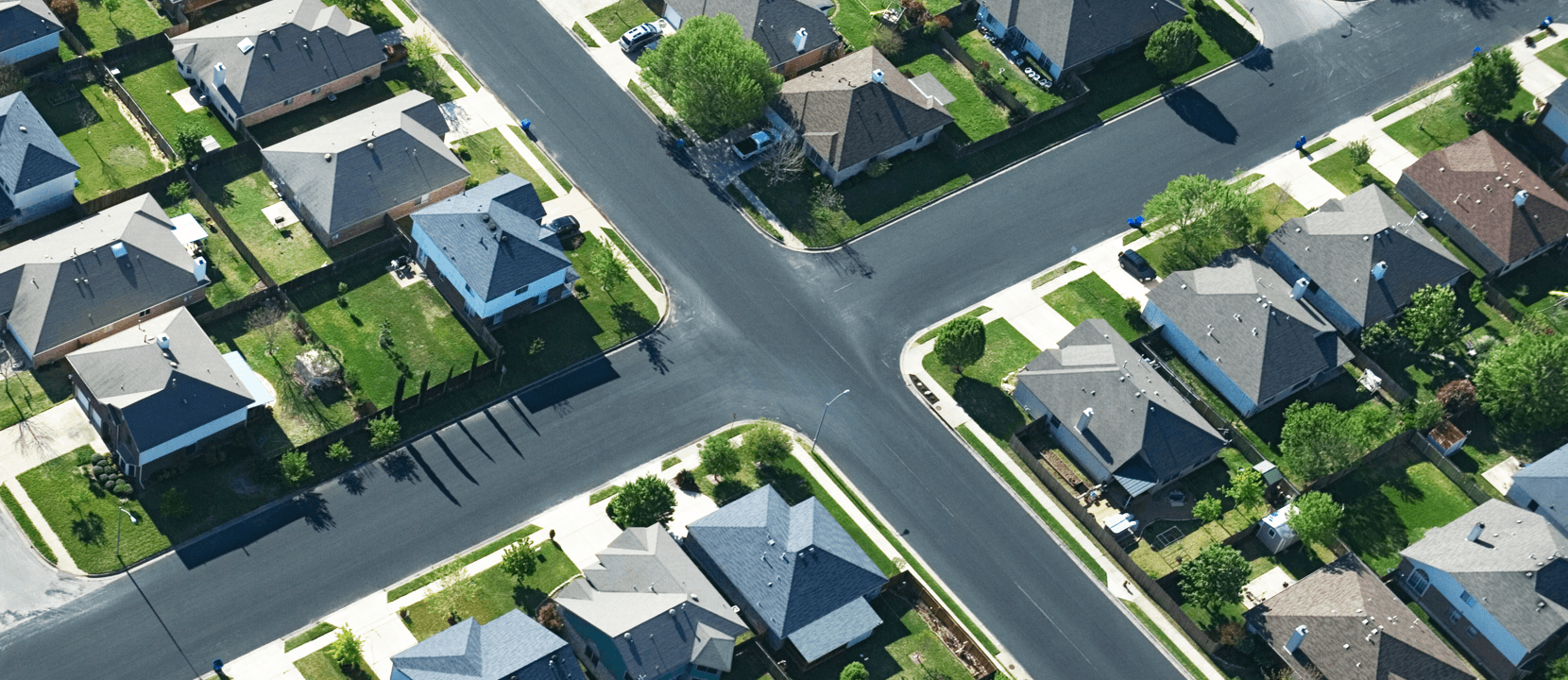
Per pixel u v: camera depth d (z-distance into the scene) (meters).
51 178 163.25
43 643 136.25
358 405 154.50
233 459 149.62
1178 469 156.25
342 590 142.50
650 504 145.88
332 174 166.25
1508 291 179.62
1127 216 182.50
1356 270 173.50
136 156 172.00
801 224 176.75
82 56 178.62
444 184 171.62
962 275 174.62
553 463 153.62
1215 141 191.00
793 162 177.62
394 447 152.75
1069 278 175.50
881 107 182.12
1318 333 167.50
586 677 136.75
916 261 175.25
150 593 140.25
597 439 156.00
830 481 155.50
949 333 160.62
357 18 188.88
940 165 184.50
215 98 177.25
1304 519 150.75
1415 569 152.00
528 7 194.38
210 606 140.12
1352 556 152.12
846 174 180.62
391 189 168.62
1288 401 166.88
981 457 159.50
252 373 153.38
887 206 179.62
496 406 157.00
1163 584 150.38
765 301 169.75
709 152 182.25
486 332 160.38
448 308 164.00
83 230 158.88
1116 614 149.25
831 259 174.38
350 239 168.38
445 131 177.25
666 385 161.25
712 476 154.00
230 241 165.88
